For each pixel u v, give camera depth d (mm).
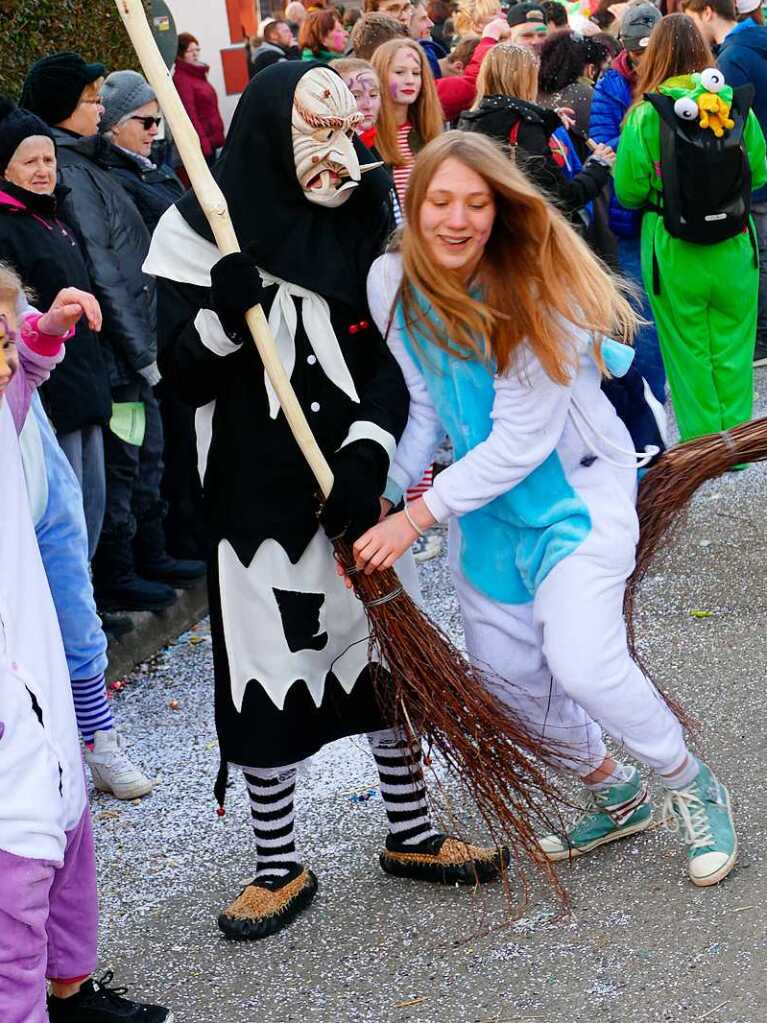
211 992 3119
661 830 3541
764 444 3311
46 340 2785
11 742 2395
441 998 2994
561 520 3098
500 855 3340
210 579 3279
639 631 4867
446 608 5391
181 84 8758
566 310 2924
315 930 3314
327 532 3102
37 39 6152
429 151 2918
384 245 3248
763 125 7527
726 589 5156
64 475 3555
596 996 2924
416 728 3188
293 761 3254
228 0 9875
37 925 2426
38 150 4527
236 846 3805
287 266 3127
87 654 3855
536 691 3287
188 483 5812
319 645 3250
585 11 11367
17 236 4516
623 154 6121
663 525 3346
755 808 3588
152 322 5168
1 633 2445
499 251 2973
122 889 3635
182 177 8281
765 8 10680
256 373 3162
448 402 3109
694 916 3156
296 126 3033
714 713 4176
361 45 6660
